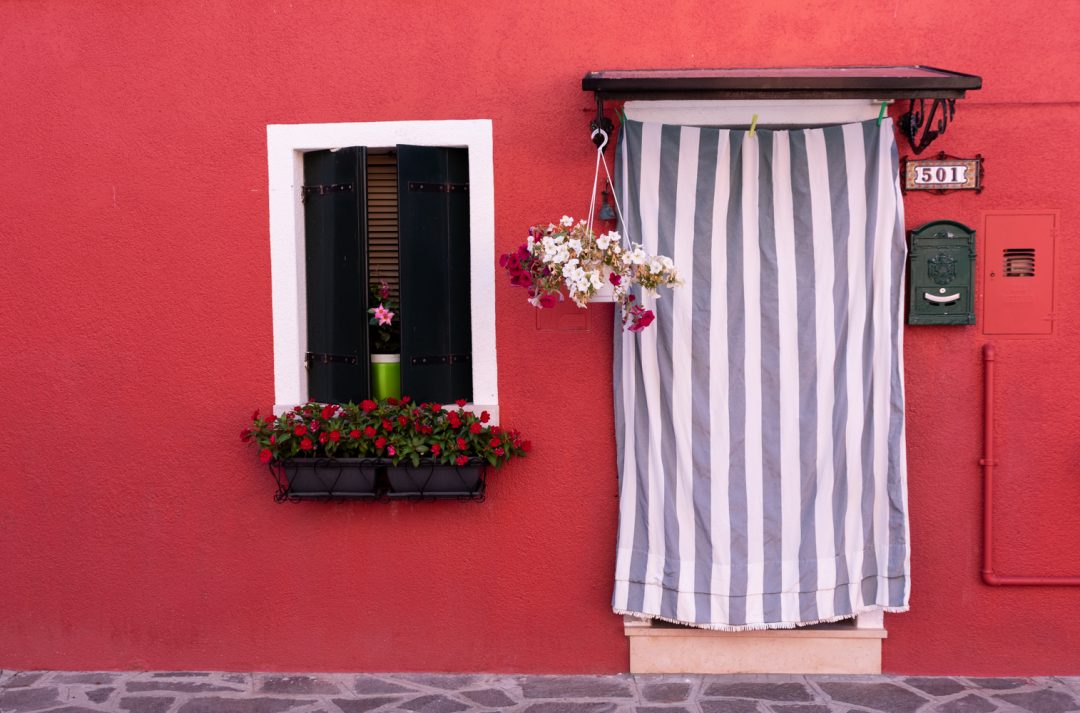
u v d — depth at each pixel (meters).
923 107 4.48
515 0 4.69
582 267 4.23
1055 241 4.64
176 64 4.78
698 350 4.55
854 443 4.58
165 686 4.79
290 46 4.75
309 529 4.89
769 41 4.67
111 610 4.96
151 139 4.81
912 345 4.70
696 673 4.84
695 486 4.59
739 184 4.53
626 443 4.70
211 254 4.84
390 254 4.89
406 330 4.77
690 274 4.54
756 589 4.60
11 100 4.83
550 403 4.79
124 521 4.93
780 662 4.82
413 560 4.88
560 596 4.86
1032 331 4.67
